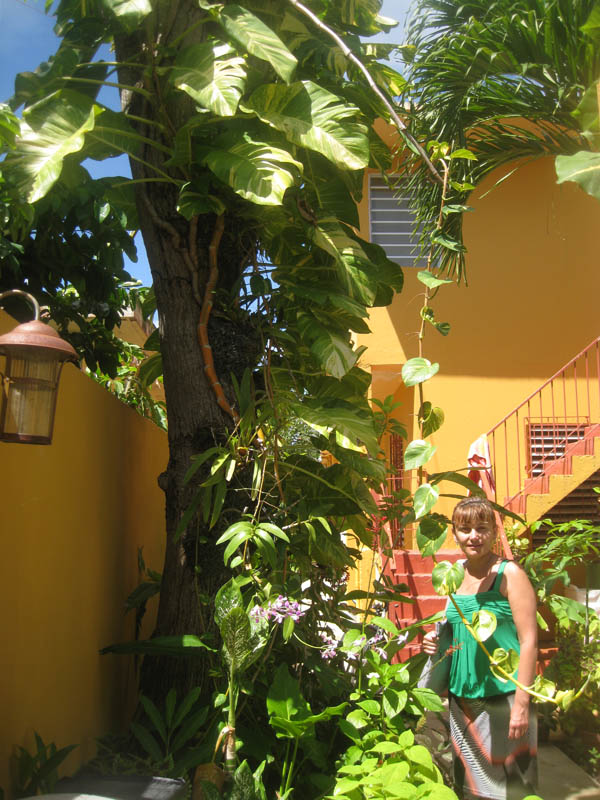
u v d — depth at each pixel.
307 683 3.67
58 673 3.55
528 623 3.21
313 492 4.05
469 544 3.36
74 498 3.94
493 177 9.48
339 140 3.60
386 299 4.65
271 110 3.72
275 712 2.85
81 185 4.29
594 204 9.41
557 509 8.29
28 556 3.26
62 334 5.45
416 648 6.05
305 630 3.68
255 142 3.56
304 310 4.16
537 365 9.14
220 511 3.43
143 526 5.80
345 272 3.85
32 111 3.34
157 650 3.59
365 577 8.12
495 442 9.02
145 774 3.08
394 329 9.19
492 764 3.21
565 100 6.33
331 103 3.68
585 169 2.23
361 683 3.28
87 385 4.24
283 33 4.23
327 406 3.88
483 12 6.56
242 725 3.34
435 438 8.98
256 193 3.38
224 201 3.96
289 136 3.61
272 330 4.09
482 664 3.26
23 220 3.96
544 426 9.05
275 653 3.62
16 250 4.39
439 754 3.84
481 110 6.77
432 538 3.14
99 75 4.06
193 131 3.83
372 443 3.64
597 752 4.79
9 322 3.22
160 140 3.95
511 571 3.29
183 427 3.87
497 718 3.22
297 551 3.78
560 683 5.11
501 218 9.42
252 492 3.62
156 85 3.76
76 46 4.00
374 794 2.35
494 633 3.26
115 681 4.53
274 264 4.26
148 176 3.99
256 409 3.89
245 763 2.72
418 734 3.89
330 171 4.27
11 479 3.11
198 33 3.96
